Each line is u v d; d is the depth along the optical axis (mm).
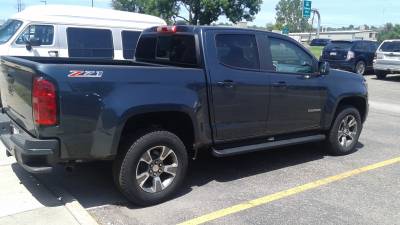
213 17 40438
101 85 4461
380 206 5121
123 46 11117
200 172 6188
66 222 4328
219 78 5383
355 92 7141
